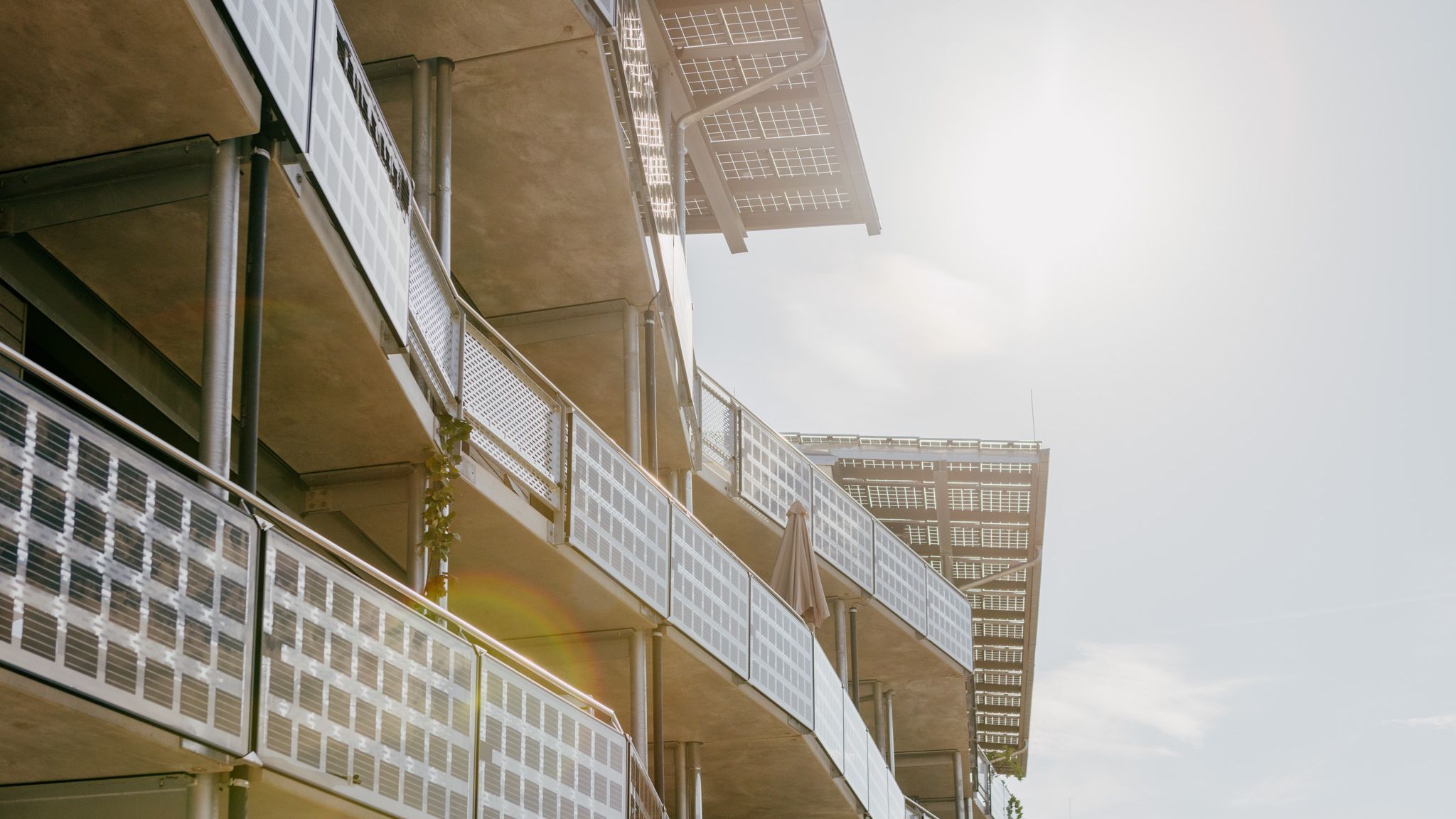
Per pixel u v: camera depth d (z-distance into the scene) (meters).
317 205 8.30
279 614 6.94
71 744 6.51
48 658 5.52
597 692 16.19
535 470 12.41
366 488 11.18
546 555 12.86
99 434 5.85
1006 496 27.34
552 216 14.61
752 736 18.12
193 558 6.30
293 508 11.13
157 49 6.82
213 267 7.23
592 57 12.23
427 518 10.70
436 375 10.54
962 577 30.20
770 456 21.52
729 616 16.31
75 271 8.79
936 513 28.02
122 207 7.50
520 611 14.21
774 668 17.44
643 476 14.46
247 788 6.79
